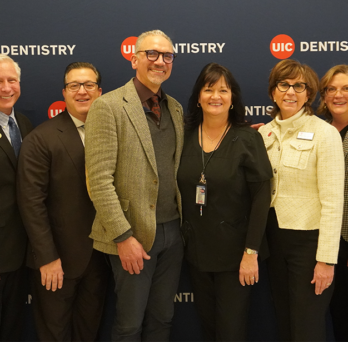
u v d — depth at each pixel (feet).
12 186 5.98
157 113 5.82
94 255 6.36
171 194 5.81
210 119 5.82
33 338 7.57
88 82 6.17
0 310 6.18
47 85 7.45
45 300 6.25
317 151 5.46
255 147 5.66
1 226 5.85
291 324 5.89
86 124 5.37
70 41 7.38
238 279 5.91
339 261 6.56
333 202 5.32
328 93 6.41
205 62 7.46
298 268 5.70
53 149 5.85
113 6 7.34
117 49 7.40
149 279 5.81
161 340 6.37
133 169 5.34
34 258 5.87
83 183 5.95
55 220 5.98
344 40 7.41
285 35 7.40
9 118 6.17
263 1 7.36
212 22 7.38
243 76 7.47
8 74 5.87
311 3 7.36
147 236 5.43
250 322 7.63
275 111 6.13
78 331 6.80
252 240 5.57
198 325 7.75
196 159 5.82
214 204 5.68
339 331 6.93
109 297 7.50
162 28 7.38
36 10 7.32
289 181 5.63
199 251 5.90
